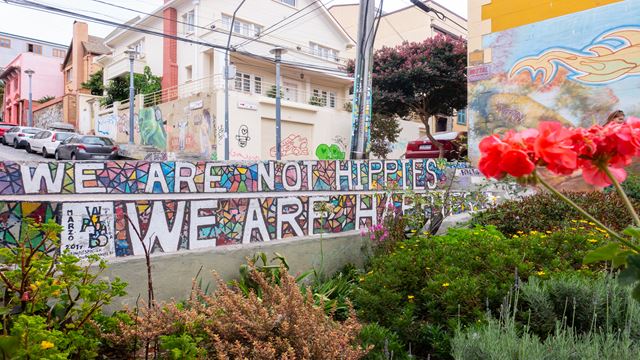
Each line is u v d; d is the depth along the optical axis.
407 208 8.09
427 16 31.62
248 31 26.91
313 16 30.41
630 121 1.65
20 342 2.45
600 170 1.67
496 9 12.66
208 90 22.28
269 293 3.67
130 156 22.73
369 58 12.62
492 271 4.25
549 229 6.59
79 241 4.62
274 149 23.72
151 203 5.14
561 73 11.45
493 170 1.53
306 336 3.12
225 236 5.77
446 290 3.96
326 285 5.51
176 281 4.95
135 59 28.97
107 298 3.19
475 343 2.88
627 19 10.39
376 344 3.50
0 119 56.66
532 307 3.54
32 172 6.64
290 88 29.03
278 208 6.37
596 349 2.64
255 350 2.93
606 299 3.30
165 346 2.86
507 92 12.44
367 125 12.65
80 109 35.62
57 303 3.32
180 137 23.97
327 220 7.00
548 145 1.49
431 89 22.56
